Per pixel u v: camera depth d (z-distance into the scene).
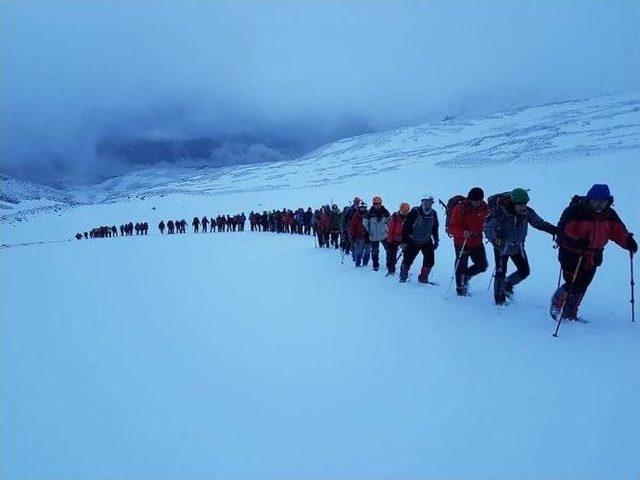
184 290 10.26
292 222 28.75
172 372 5.33
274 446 3.70
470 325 6.54
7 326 7.61
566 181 35.22
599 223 6.10
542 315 6.86
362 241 12.41
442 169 68.31
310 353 5.75
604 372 4.75
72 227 69.25
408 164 96.00
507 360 5.20
